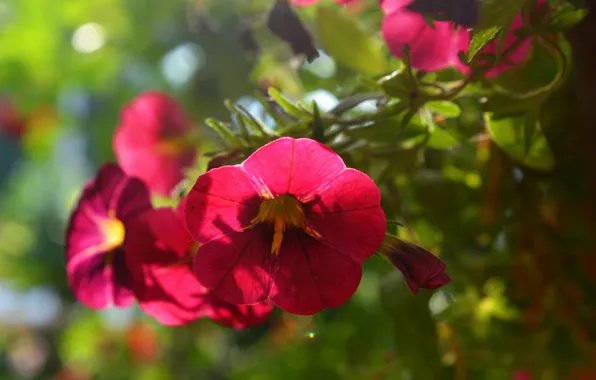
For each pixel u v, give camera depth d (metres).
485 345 0.22
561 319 0.21
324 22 0.20
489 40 0.15
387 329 0.25
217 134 0.17
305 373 0.27
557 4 0.16
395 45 0.16
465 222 0.21
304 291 0.14
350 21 0.20
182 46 0.34
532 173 0.20
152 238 0.16
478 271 0.21
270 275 0.14
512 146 0.17
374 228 0.14
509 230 0.21
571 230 0.20
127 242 0.16
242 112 0.15
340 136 0.16
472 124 0.19
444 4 0.14
